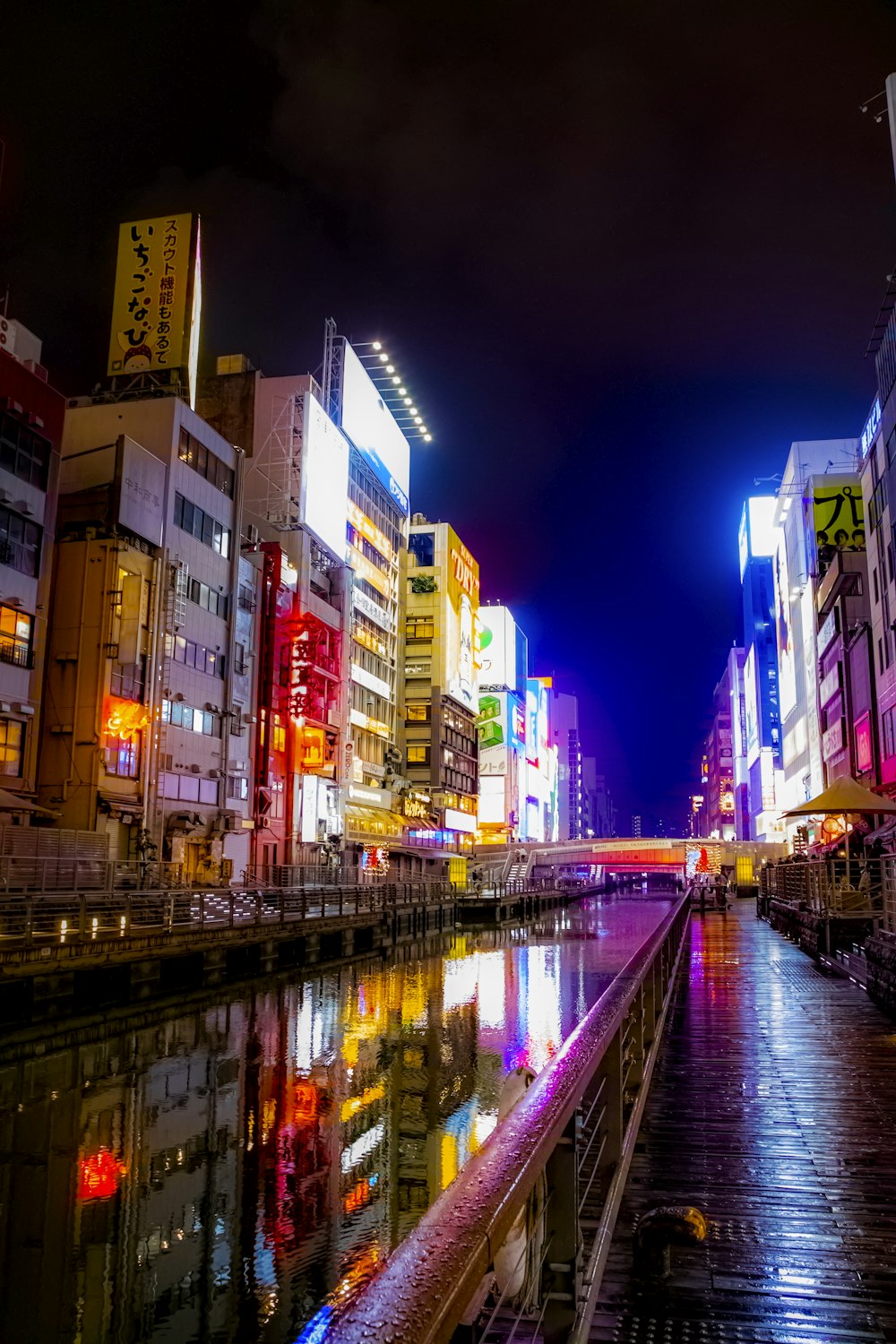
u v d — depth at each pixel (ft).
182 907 111.24
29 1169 48.55
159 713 143.84
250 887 144.36
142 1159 50.52
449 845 327.06
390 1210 44.06
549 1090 11.16
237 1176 48.44
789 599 352.28
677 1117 29.84
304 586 211.00
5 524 120.57
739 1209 21.67
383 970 139.44
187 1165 49.88
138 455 141.49
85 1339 32.40
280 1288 36.32
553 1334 11.85
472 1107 62.49
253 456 227.40
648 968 27.07
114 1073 68.39
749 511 468.75
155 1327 33.30
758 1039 43.34
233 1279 36.73
